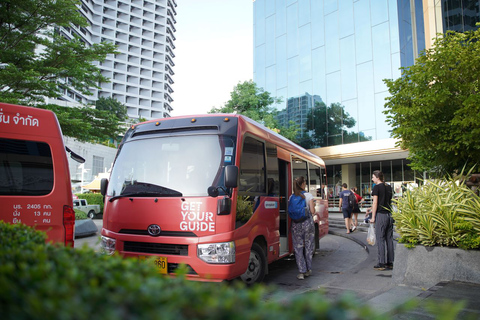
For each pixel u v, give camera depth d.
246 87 30.14
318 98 28.89
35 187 5.44
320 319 1.10
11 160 5.32
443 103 7.64
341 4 27.91
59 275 1.44
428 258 5.89
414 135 8.11
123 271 1.76
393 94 8.56
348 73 27.03
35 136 5.59
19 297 1.12
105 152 48.88
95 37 111.50
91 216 30.47
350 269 7.80
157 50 126.62
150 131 6.34
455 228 5.80
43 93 14.58
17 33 14.54
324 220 11.03
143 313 1.11
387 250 7.74
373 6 25.88
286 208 8.04
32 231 2.90
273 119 29.58
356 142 26.11
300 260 7.05
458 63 7.91
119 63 117.62
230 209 5.35
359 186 28.75
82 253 2.06
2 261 1.69
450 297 4.70
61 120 14.41
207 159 5.71
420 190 6.83
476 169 7.95
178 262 5.28
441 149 8.14
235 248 5.33
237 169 5.23
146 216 5.62
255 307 1.22
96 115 17.19
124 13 120.38
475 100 7.04
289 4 32.09
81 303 1.10
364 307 1.16
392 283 6.08
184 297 1.25
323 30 29.06
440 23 22.66
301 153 9.38
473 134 7.18
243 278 5.87
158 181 5.79
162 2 131.38
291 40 31.61
